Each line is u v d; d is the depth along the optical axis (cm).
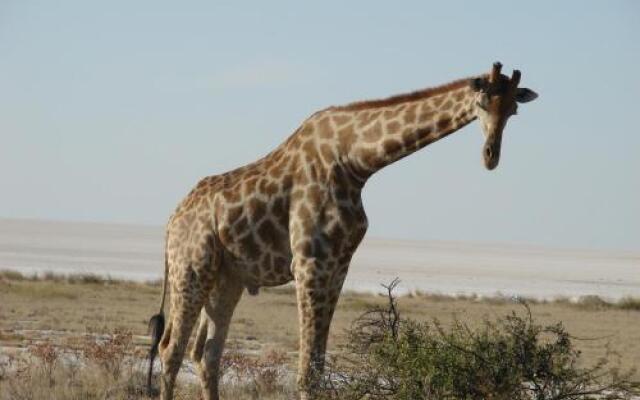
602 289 15662
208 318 2512
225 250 2422
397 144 2269
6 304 6181
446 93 2255
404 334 2109
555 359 2103
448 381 2011
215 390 2502
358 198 2341
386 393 2077
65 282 9112
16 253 19200
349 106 2373
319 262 2286
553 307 8925
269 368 3094
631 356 4850
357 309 7162
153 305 6925
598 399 2141
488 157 2056
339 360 2664
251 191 2383
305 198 2322
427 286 13838
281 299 8288
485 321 2169
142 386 2848
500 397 1997
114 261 17262
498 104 2073
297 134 2412
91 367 3033
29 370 2936
